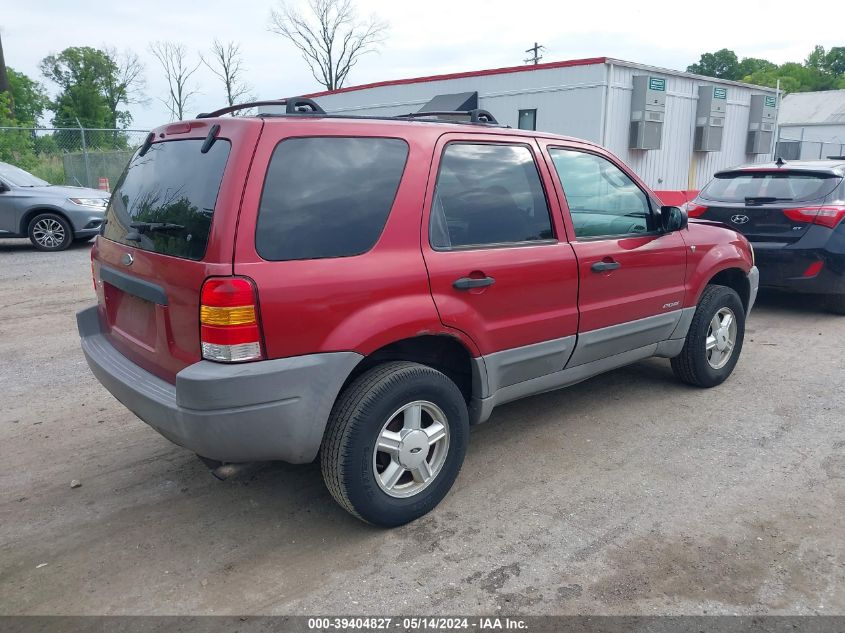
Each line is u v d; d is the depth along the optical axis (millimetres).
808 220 6949
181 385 2732
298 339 2836
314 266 2865
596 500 3572
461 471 3902
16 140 20391
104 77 49094
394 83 19250
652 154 17047
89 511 3479
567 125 15984
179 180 3072
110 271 3469
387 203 3137
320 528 3326
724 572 2961
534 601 2783
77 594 2836
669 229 4426
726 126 19484
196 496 3631
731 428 4480
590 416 4691
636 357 4594
